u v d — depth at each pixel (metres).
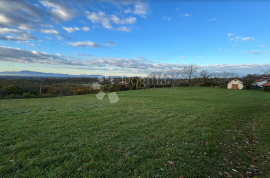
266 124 5.96
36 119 6.07
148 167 2.78
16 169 2.62
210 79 50.56
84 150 3.38
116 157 3.10
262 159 3.21
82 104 10.86
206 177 2.54
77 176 2.47
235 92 25.38
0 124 5.25
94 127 5.15
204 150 3.50
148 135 4.46
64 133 4.48
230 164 2.96
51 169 2.64
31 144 3.61
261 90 31.09
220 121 6.28
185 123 5.86
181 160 3.04
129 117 6.75
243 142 4.13
